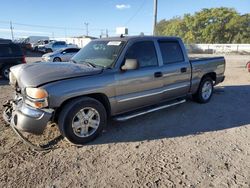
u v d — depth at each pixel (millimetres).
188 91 5961
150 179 3168
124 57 4441
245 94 7871
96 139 4270
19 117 3662
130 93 4551
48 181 3102
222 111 5961
